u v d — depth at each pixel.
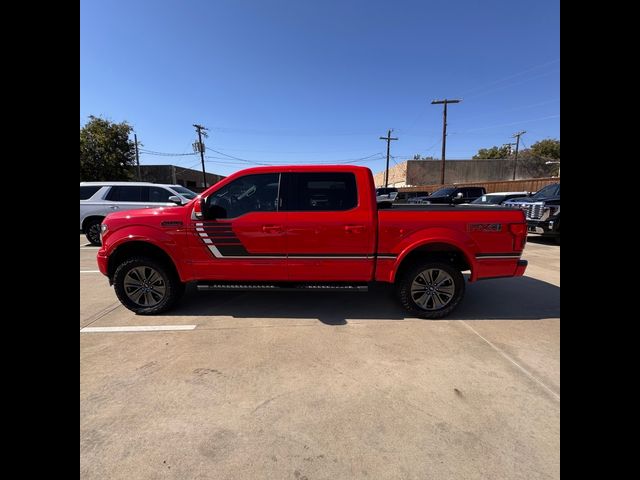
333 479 1.70
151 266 3.91
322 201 3.79
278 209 3.79
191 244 3.84
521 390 2.47
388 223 3.71
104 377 2.63
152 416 2.19
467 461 1.82
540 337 3.38
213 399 2.37
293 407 2.28
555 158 48.75
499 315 4.01
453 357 2.97
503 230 3.74
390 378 2.63
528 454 1.87
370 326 3.66
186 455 1.86
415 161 40.25
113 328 3.59
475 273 3.78
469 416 2.19
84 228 9.21
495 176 41.12
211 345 3.20
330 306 4.30
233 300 4.54
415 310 3.85
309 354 3.03
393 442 1.96
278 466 1.79
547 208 9.14
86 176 27.33
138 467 1.78
